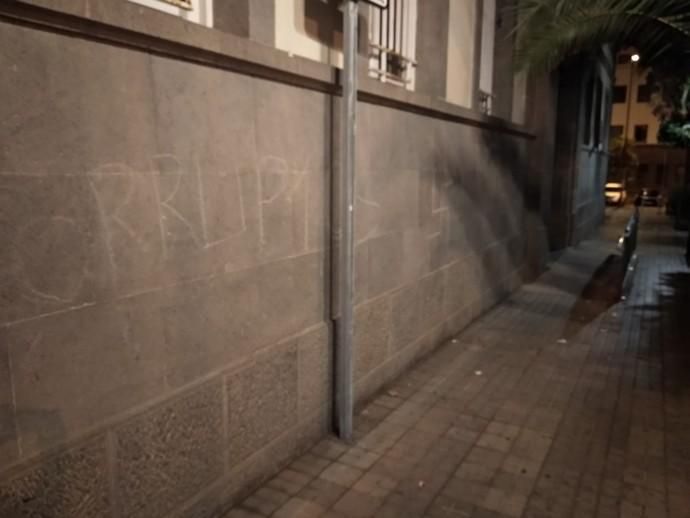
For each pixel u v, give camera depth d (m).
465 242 6.42
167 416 2.64
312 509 3.14
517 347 6.03
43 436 2.13
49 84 2.05
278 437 3.45
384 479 3.45
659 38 6.02
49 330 2.12
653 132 41.72
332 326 3.90
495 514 3.12
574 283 9.46
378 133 4.31
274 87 3.16
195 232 2.73
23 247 2.01
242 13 3.20
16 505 2.04
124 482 2.46
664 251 13.86
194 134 2.67
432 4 5.68
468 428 4.13
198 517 2.89
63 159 2.12
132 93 2.36
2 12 1.87
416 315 5.29
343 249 3.63
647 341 6.31
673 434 4.10
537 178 9.67
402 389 4.83
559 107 12.95
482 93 7.64
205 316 2.83
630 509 3.19
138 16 2.29
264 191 3.15
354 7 3.41
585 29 6.00
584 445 3.91
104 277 2.31
